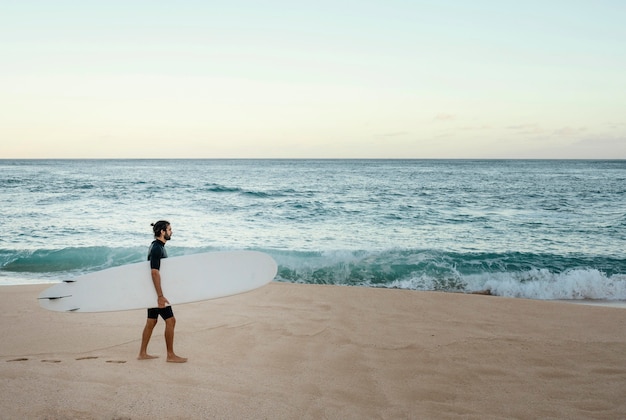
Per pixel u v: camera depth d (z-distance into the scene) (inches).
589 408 164.6
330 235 678.5
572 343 241.0
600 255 561.3
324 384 179.8
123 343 231.3
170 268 231.6
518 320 288.7
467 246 611.5
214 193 1226.6
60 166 3988.7
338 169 3235.7
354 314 296.7
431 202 1078.4
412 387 180.9
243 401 155.9
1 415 135.9
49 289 221.9
